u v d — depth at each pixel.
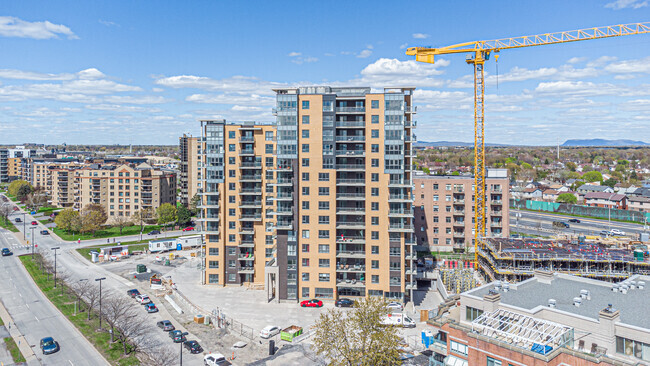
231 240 113.44
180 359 70.88
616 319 45.31
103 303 97.06
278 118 99.31
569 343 46.38
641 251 99.81
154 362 69.38
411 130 98.44
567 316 48.00
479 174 151.62
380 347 62.91
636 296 55.88
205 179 115.12
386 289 98.50
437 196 151.25
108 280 120.38
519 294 57.41
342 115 100.62
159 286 112.56
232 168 111.75
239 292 109.06
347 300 99.19
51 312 94.69
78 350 76.81
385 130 97.06
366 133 97.75
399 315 86.88
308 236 100.12
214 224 113.75
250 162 111.56
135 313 94.62
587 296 54.88
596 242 123.00
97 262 140.12
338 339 66.88
